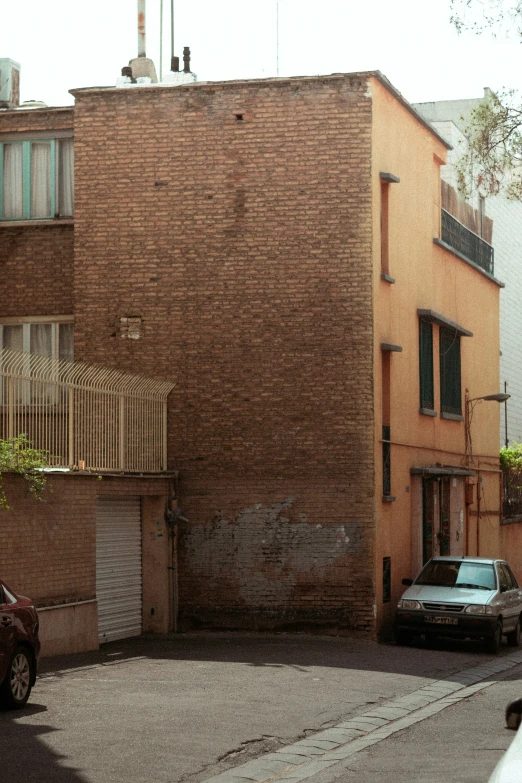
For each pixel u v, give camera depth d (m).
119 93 21.59
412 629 19.70
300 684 14.20
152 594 20.80
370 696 13.55
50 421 17.20
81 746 9.88
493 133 23.19
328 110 20.89
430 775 9.20
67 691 13.01
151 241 21.36
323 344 20.70
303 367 20.73
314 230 20.83
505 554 32.56
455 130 32.81
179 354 21.14
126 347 21.31
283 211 20.94
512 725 5.56
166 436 20.98
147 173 21.44
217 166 21.20
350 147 20.78
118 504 19.98
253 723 11.34
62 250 22.28
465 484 28.28
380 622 20.53
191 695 12.93
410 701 13.41
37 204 22.59
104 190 21.56
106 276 21.47
